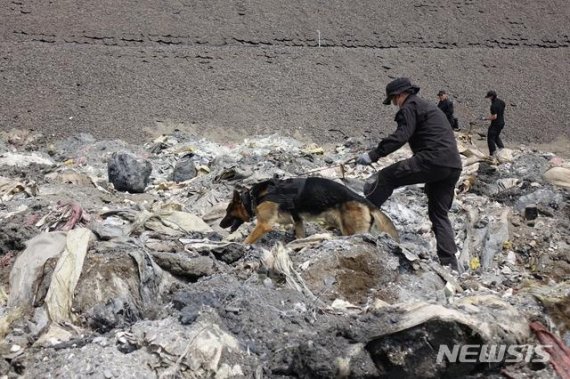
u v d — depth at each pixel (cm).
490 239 698
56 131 1445
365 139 1484
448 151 603
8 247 552
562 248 704
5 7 1889
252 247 570
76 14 1920
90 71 1680
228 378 377
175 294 467
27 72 1636
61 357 388
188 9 2030
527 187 895
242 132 1549
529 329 426
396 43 2030
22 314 449
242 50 1889
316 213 607
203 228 646
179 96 1644
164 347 382
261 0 2117
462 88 1856
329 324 424
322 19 2070
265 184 628
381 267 507
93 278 469
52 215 628
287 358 390
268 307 439
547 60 2036
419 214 776
